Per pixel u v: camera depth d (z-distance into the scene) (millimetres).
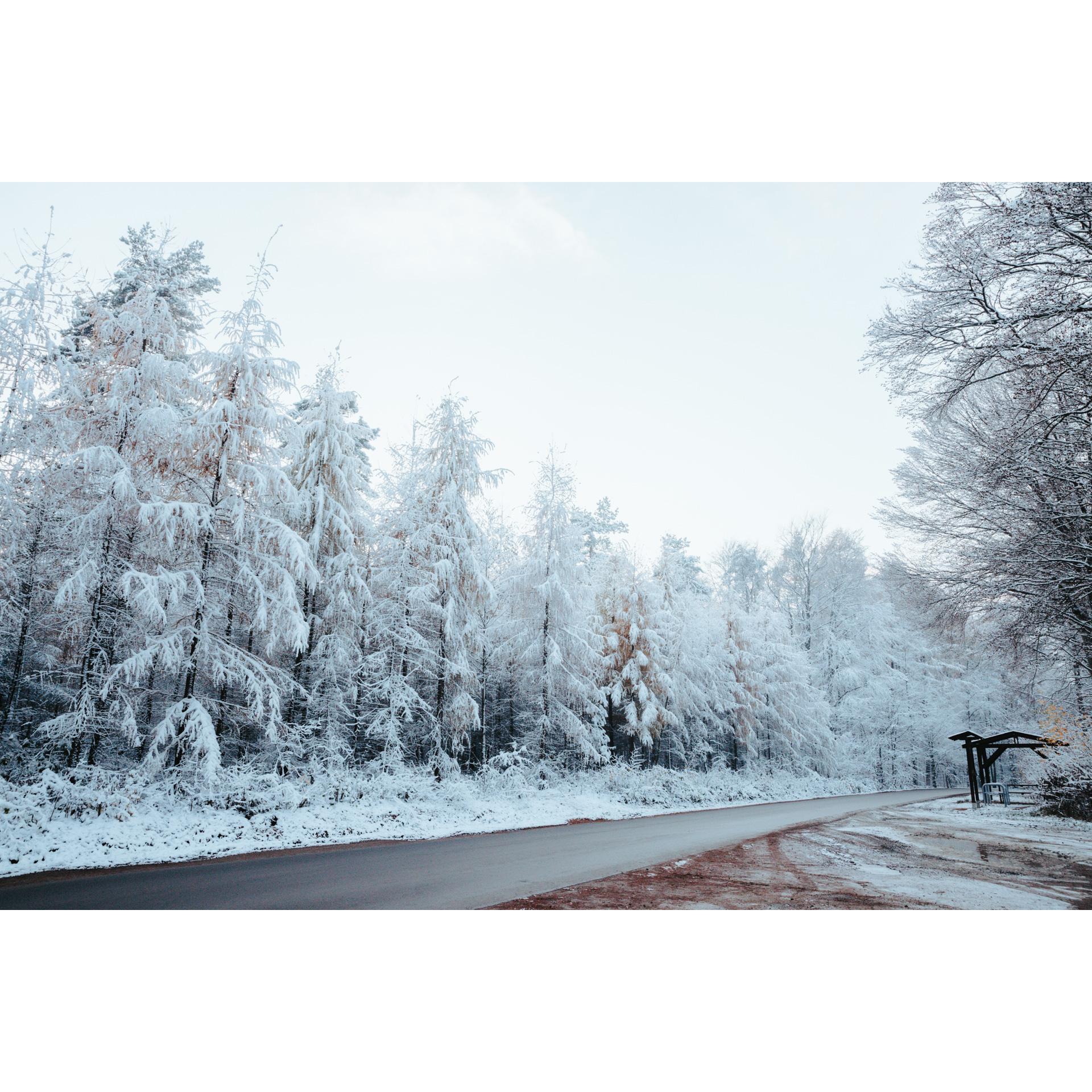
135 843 9695
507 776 20188
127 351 14625
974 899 7148
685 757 33281
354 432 20078
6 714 13977
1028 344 11102
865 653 45719
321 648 18266
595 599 29859
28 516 13422
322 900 6836
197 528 13680
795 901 6961
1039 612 14688
